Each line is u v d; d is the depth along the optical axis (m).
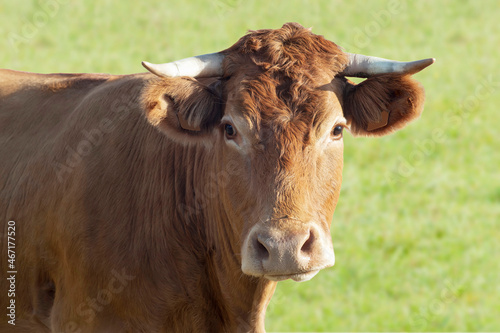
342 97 7.27
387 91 7.32
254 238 6.37
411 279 13.34
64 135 8.55
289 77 6.96
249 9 31.73
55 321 8.19
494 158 19.12
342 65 7.29
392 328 11.91
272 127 6.68
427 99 23.34
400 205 16.23
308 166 6.64
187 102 7.22
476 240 14.82
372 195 16.72
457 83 24.97
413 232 15.01
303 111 6.76
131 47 27.08
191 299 7.97
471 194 16.97
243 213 6.86
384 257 14.10
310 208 6.48
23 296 8.68
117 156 8.09
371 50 27.45
